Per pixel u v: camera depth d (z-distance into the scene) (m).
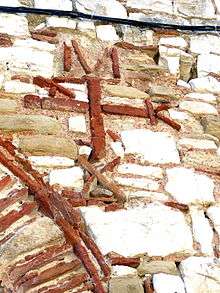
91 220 1.82
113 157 2.09
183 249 1.80
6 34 2.56
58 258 1.69
